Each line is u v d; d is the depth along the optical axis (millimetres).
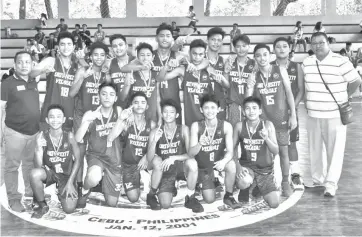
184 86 4852
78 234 3670
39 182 4160
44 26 18281
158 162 4301
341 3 19672
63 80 4641
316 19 19516
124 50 4828
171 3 19688
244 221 3895
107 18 19438
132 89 4871
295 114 4703
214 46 4840
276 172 5660
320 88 4586
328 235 3508
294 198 4500
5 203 4527
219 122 4348
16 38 17312
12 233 3684
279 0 19781
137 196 4562
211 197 4418
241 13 20094
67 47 4570
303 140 7777
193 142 4309
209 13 20172
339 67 4473
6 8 19891
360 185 4910
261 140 4324
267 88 4621
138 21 19422
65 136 4223
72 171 4262
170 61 4730
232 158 4344
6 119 4312
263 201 4480
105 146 4371
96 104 4742
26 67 4258
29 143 4426
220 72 4930
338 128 4570
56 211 4285
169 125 4352
